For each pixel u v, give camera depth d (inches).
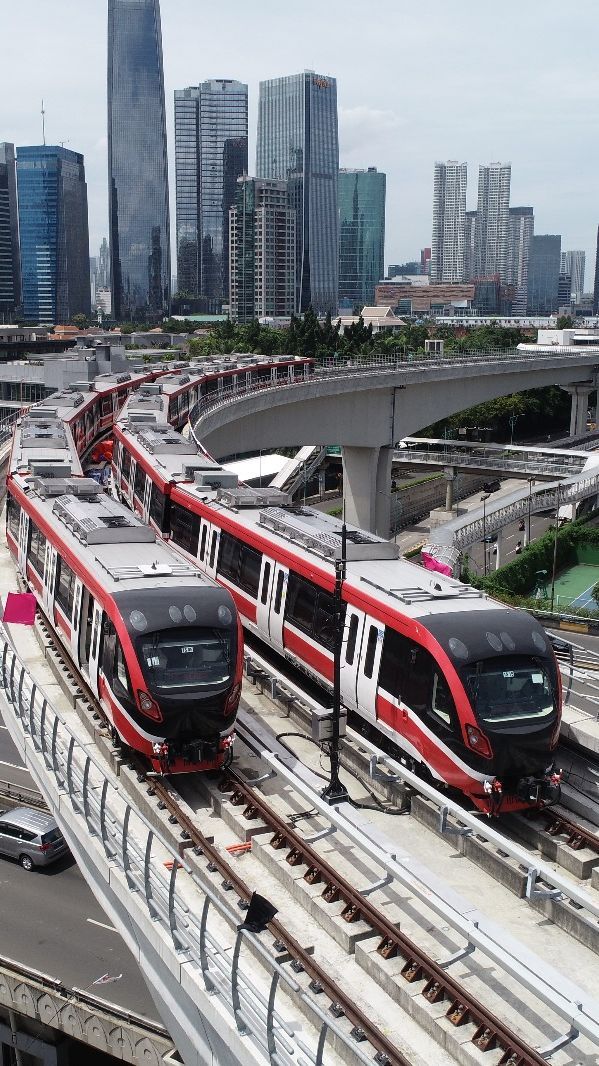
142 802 724.0
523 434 6176.2
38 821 1373.0
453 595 791.7
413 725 732.7
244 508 1128.2
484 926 534.0
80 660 879.1
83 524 973.8
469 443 4170.8
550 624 1807.3
